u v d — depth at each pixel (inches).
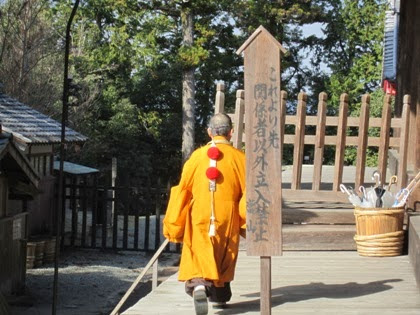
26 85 1389.0
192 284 372.5
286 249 500.1
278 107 348.5
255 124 349.4
